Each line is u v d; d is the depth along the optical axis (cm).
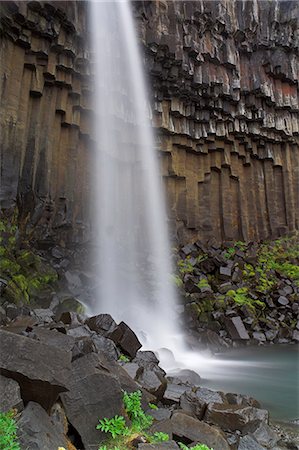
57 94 1450
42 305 1052
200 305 1495
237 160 2175
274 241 2159
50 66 1373
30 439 359
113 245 1619
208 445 446
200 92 1881
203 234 2005
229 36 1992
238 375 970
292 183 2294
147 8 1659
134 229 1739
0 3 1148
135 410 474
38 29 1289
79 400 438
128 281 1501
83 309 1126
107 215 1653
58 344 522
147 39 1633
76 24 1388
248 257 1919
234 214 2136
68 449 394
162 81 1772
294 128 2294
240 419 543
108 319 777
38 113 1371
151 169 1820
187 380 809
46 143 1384
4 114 1216
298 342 1476
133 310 1340
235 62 1991
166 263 1722
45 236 1350
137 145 1770
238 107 2075
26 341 427
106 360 551
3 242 1100
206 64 1867
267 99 2161
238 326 1420
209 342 1301
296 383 895
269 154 2262
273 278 1831
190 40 1753
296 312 1641
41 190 1349
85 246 1516
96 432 427
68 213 1454
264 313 1608
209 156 2081
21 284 1009
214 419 550
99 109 1583
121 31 1605
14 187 1223
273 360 1156
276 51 2183
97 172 1641
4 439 350
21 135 1284
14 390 395
